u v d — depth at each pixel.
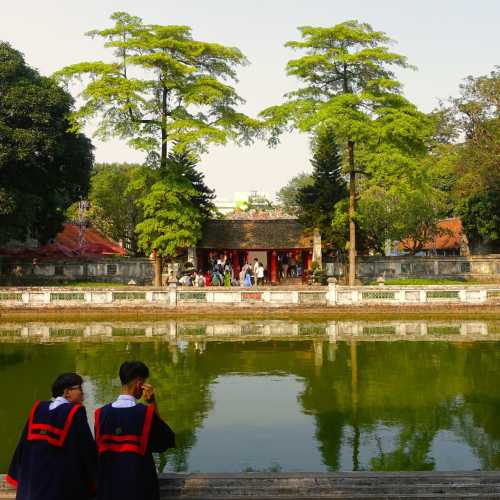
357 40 36.28
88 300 32.69
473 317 32.00
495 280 43.16
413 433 12.20
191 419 13.37
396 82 35.47
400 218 45.91
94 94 33.56
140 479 5.40
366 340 24.64
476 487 7.03
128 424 5.49
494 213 46.25
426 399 14.94
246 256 46.22
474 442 11.59
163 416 13.58
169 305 32.75
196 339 25.09
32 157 35.03
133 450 5.44
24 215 36.28
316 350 22.19
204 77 36.16
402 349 22.27
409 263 43.75
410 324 29.89
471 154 42.25
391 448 11.27
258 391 15.94
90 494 5.66
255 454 11.02
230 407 14.34
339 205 37.47
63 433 5.50
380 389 16.02
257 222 46.59
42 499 5.34
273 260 45.34
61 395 5.84
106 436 5.50
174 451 11.23
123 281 41.81
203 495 6.98
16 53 37.19
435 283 40.81
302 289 33.84
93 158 42.09
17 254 42.50
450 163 44.97
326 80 37.91
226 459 10.77
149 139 35.78
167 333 27.00
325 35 36.09
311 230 44.47
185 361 20.09
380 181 36.59
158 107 36.97
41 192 39.28
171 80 35.91
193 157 35.19
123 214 60.69
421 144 36.91
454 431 12.30
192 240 36.47
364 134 34.38
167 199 36.09
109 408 5.63
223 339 25.06
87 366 19.09
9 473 5.75
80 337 25.75
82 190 42.53
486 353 21.27
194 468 10.34
